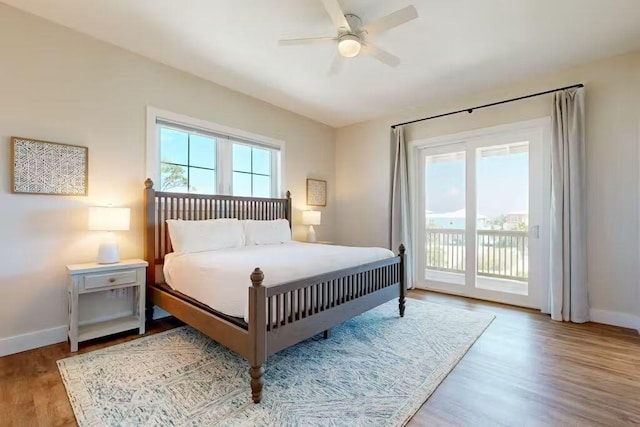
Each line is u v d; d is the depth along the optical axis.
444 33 2.60
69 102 2.63
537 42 2.74
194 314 2.29
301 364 2.20
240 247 3.34
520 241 3.68
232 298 2.02
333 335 2.73
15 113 2.38
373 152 4.96
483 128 3.85
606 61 3.03
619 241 2.97
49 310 2.53
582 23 2.46
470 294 4.03
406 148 4.59
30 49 2.44
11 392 1.83
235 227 3.42
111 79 2.87
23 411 1.66
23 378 1.99
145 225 3.02
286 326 1.97
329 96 4.02
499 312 3.40
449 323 3.03
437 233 4.39
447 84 3.62
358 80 3.54
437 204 4.39
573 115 3.09
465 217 4.09
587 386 1.92
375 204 4.93
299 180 4.78
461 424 1.58
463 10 2.29
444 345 2.52
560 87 3.29
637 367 2.16
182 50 2.95
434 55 2.96
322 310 2.29
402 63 3.12
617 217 2.98
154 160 3.15
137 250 3.04
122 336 2.70
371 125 4.99
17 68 2.38
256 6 2.28
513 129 3.62
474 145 4.00
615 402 1.76
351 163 5.24
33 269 2.46
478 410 1.69
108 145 2.85
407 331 2.82
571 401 1.77
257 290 1.76
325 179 5.23
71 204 2.64
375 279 2.90
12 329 2.37
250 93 3.96
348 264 2.64
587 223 3.12
